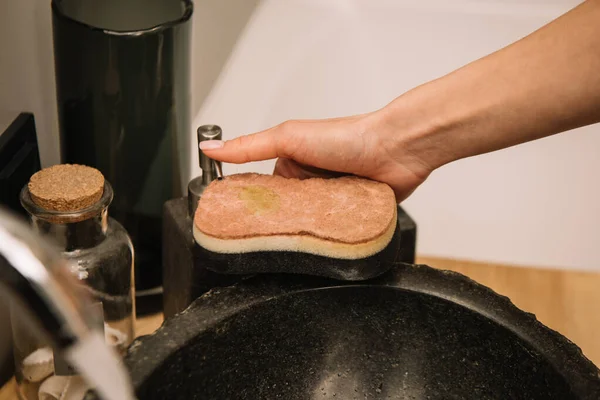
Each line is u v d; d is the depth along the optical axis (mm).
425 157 851
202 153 852
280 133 848
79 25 876
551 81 794
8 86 940
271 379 792
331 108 1198
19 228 567
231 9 1119
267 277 778
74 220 819
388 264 778
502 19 1163
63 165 848
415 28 1167
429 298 772
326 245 761
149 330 994
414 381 800
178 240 896
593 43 780
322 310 781
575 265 1226
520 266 1108
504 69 812
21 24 933
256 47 1151
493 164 1180
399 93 1197
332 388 803
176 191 981
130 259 892
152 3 924
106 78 896
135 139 931
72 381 877
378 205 797
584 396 707
